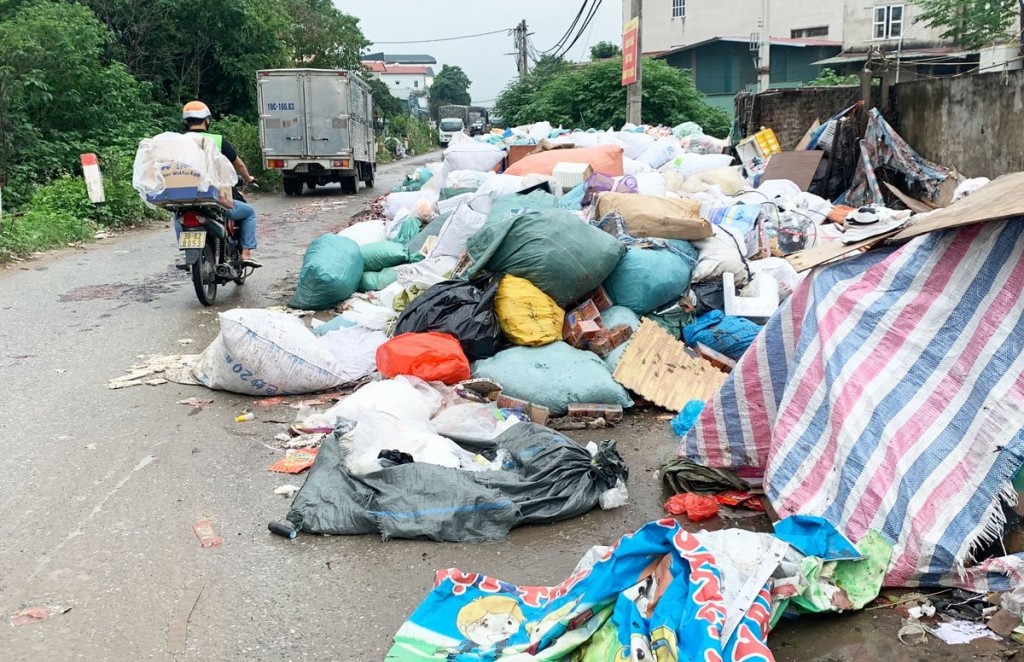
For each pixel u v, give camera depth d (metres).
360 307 6.50
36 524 3.63
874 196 9.77
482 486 3.62
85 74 17.09
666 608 2.54
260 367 5.14
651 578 2.72
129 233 12.91
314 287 7.10
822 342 3.48
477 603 2.88
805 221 7.41
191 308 7.56
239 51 25.14
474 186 9.73
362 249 7.82
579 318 5.64
